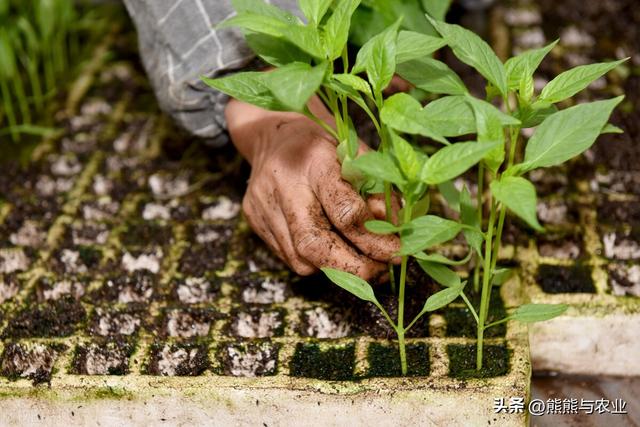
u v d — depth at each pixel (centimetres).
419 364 131
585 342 141
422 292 142
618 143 175
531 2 216
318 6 115
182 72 150
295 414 128
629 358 141
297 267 133
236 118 149
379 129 121
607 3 215
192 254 158
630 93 186
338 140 125
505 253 152
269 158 133
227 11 145
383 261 128
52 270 157
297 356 135
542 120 123
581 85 114
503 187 102
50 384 131
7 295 154
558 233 157
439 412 125
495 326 138
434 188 167
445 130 108
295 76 98
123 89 204
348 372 131
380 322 139
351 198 121
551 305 121
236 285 152
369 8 151
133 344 140
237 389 128
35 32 216
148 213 169
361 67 115
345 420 127
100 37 223
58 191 176
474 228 116
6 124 196
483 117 105
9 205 173
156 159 182
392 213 133
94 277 154
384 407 126
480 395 124
